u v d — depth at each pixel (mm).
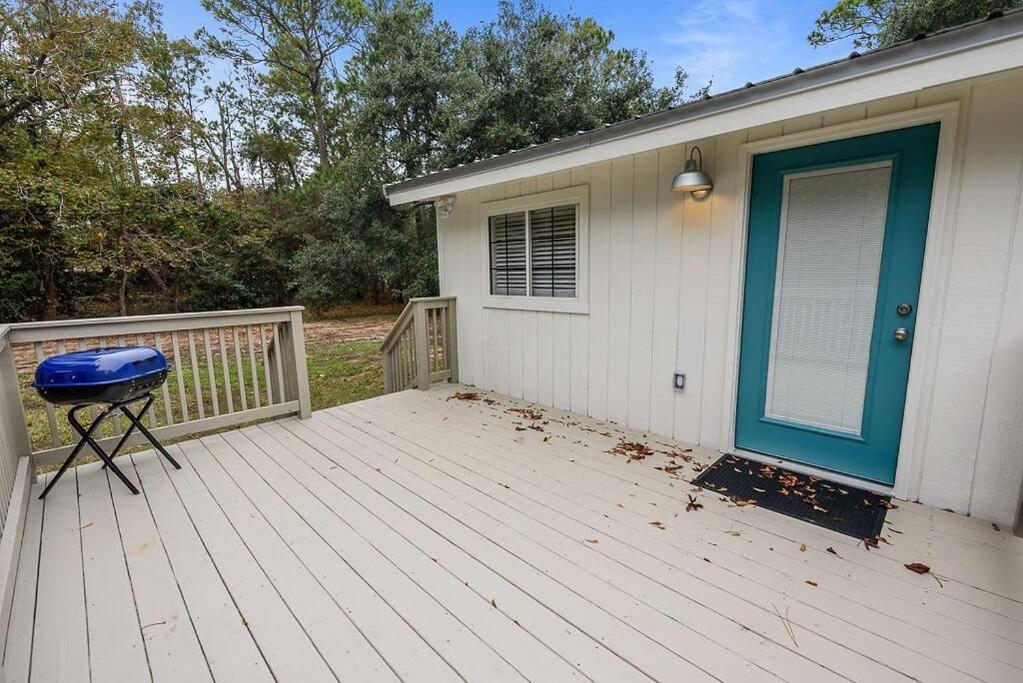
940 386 2283
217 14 14438
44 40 7609
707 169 2947
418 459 3057
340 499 2529
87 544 2119
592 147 3053
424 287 10461
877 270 2432
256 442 3375
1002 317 2092
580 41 10242
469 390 4809
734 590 1769
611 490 2584
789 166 2656
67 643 1556
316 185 13656
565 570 1906
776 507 2373
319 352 8203
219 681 1413
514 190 4195
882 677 1384
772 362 2871
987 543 2035
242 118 17141
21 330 2609
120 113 8836
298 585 1843
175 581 1869
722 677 1392
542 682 1388
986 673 1392
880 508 2340
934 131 2186
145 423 4562
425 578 1873
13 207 7207
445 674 1424
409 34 10867
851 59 1962
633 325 3498
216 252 11281
